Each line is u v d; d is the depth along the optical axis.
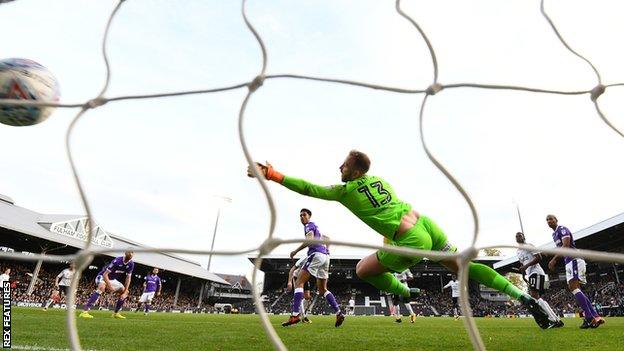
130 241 44.50
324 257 7.11
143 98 1.73
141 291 42.53
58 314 9.71
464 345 4.18
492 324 9.60
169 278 51.00
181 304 47.00
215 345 3.94
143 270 44.34
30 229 30.78
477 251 1.25
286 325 7.11
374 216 3.51
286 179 3.19
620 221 25.98
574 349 3.77
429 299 47.50
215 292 62.31
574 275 6.88
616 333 5.47
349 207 3.56
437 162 1.45
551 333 5.67
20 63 2.37
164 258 46.34
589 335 5.21
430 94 1.64
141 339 4.43
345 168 3.63
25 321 6.59
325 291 7.15
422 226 3.64
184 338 4.59
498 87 1.72
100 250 1.32
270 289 51.88
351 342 4.37
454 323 10.32
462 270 1.26
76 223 36.44
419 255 1.25
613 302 31.47
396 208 3.55
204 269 55.19
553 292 39.22
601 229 27.39
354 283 51.34
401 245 3.53
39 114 2.37
